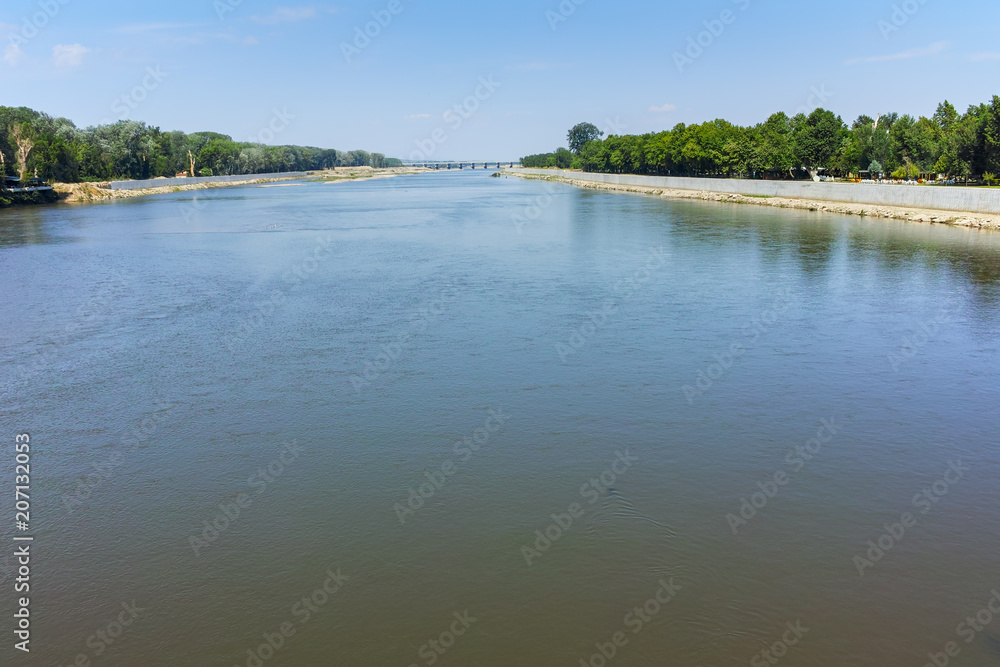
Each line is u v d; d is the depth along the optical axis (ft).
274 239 147.33
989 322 72.90
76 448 46.88
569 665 27.55
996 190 141.59
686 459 44.32
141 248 133.80
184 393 55.93
